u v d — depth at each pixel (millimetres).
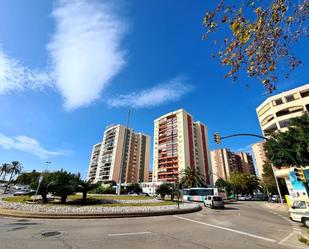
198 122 94312
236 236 8602
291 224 12773
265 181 55406
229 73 5980
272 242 7758
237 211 21016
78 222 10422
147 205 18906
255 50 5473
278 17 4918
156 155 89125
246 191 72875
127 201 21906
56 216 11445
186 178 60500
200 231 9398
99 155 108875
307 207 12531
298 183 23859
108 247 6062
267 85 5652
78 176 19453
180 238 7758
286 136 19297
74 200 19781
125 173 96500
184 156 77625
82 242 6480
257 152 84438
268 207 27781
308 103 34781
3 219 10289
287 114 36438
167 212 15461
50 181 17781
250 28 5234
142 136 112688
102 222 10727
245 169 129750
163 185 30531
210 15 5578
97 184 19969
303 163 19109
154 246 6430
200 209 21562
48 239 6660
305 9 4703
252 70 5672
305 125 17031
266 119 40875
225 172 114750
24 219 10586
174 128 86125
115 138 100562
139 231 8727
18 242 6141
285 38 5070
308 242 7641
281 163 21250
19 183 78812
